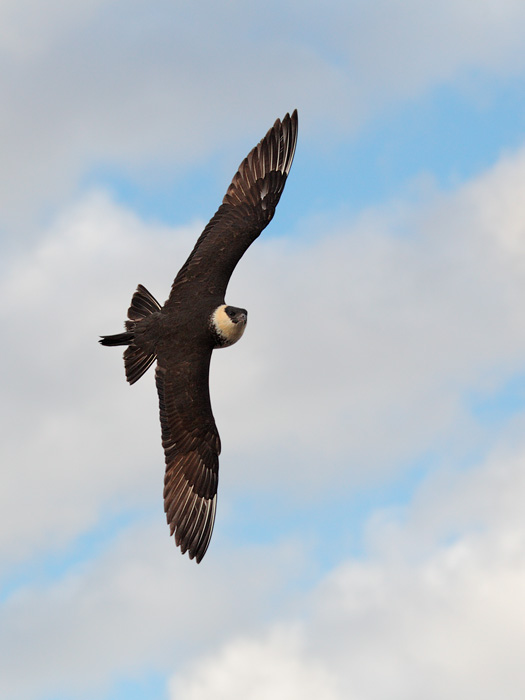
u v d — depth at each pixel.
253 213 19.08
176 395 17.44
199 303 17.70
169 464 17.53
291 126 19.73
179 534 17.33
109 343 17.67
